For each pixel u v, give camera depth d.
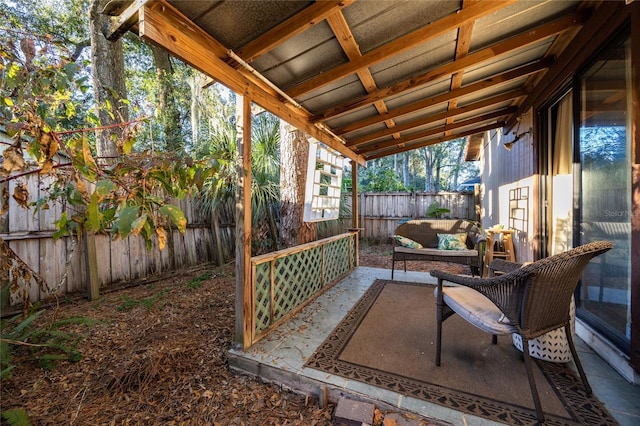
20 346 2.11
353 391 1.56
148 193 1.52
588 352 1.90
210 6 1.35
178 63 6.46
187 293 3.57
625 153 1.72
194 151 4.60
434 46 1.89
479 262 3.64
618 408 1.39
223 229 5.23
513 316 1.45
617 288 1.79
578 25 1.91
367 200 7.91
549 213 2.87
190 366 1.97
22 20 5.32
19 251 2.90
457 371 1.74
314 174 3.29
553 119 2.84
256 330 2.19
